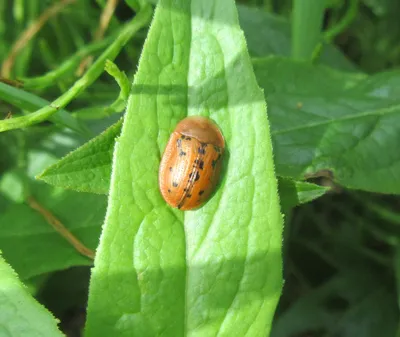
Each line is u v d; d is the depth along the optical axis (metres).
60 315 0.07
